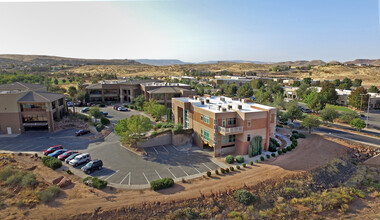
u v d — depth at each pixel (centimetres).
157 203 2742
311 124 5309
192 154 4247
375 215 2864
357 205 3100
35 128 5700
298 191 3225
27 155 4041
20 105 5362
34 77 12562
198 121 4653
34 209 2530
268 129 4266
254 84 12419
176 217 2603
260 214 2744
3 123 5272
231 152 4291
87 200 2734
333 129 6006
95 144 4688
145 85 8888
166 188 3052
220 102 5250
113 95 9575
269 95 8794
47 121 5522
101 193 2894
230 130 3906
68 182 3067
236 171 3556
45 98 5469
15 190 2833
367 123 6341
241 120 4050
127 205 2675
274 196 3111
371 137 5291
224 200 2928
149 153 4266
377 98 8381
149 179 3284
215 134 4050
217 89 12194
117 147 4528
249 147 4062
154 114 6384
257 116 4103
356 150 4619
